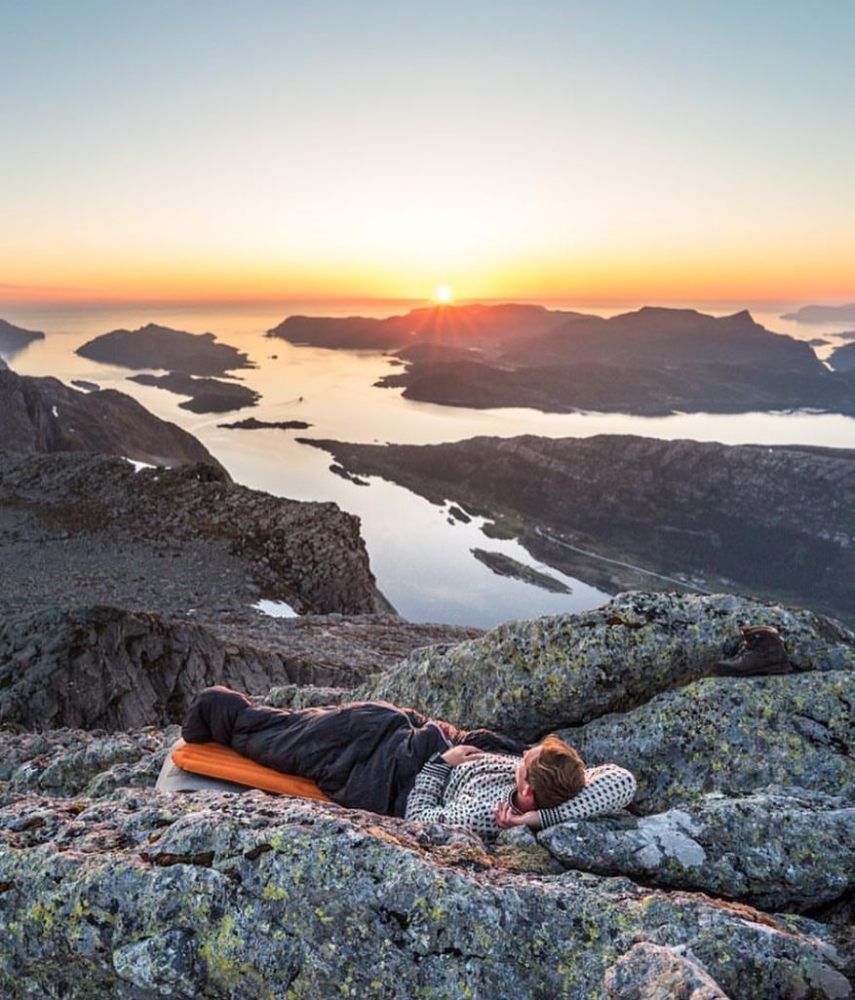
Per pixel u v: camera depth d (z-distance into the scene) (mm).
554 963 4051
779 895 4910
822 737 6352
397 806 5906
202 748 6441
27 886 4566
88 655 22062
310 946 4105
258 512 64125
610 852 5000
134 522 63469
